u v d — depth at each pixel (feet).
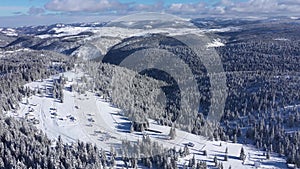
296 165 424.46
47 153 321.32
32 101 499.10
